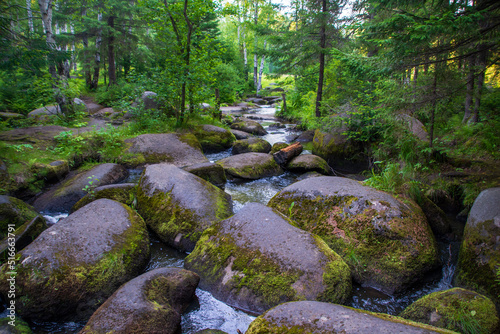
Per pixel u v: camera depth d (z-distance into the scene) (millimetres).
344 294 2854
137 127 9375
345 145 8094
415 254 3283
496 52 5160
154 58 21016
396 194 4605
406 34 4164
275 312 2150
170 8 8766
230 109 22094
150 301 2498
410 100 5277
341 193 4109
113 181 6207
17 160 5949
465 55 4500
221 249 3330
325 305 2143
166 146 7930
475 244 3180
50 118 9961
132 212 4008
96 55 22953
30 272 2777
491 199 3416
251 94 33812
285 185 6691
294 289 2764
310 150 9789
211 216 4191
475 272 3031
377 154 6988
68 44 19953
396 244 3375
